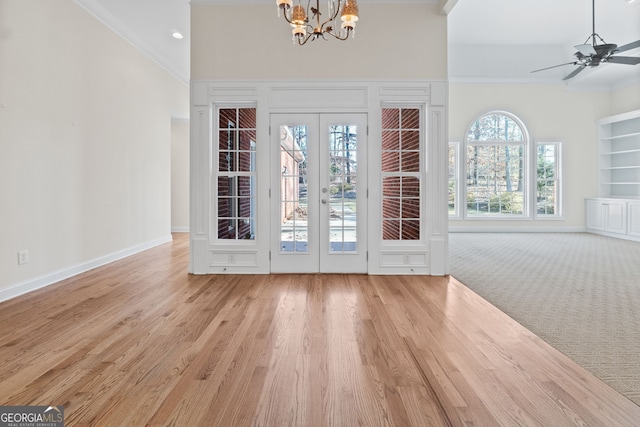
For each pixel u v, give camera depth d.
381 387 1.84
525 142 8.80
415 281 4.05
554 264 4.97
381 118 4.33
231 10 4.29
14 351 2.24
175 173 8.53
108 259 4.93
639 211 7.18
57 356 2.18
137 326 2.67
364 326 2.69
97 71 4.61
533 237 7.82
